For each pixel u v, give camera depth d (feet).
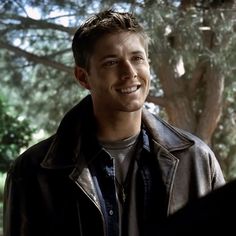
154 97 21.90
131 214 6.42
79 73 6.89
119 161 6.61
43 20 20.72
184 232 3.51
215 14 18.80
